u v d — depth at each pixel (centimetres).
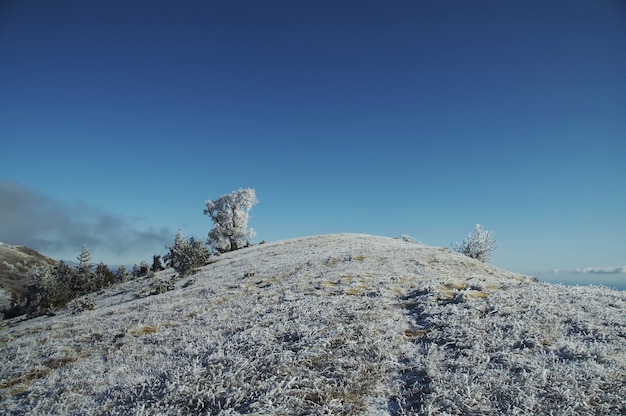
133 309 2252
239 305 1764
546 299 1147
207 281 3009
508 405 633
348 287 1731
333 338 997
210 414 723
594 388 640
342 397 746
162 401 805
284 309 1466
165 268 5475
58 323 2181
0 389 1162
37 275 3653
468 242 3962
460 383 719
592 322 920
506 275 2334
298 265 2784
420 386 746
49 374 1263
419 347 942
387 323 1102
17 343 1730
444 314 1121
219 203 6900
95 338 1636
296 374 834
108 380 1098
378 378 807
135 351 1359
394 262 2475
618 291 1235
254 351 977
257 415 696
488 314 1073
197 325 1536
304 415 698
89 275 4625
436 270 2234
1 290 4259
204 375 884
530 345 851
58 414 914
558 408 604
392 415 684
